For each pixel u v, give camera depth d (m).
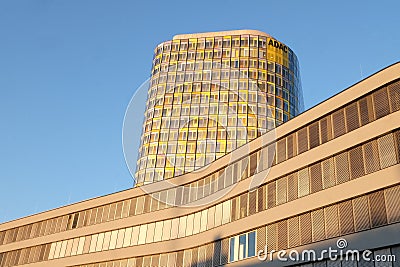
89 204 57.38
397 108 30.28
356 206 30.77
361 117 32.59
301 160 36.34
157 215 50.00
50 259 57.34
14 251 62.69
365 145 31.70
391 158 29.62
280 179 37.91
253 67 111.94
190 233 45.84
